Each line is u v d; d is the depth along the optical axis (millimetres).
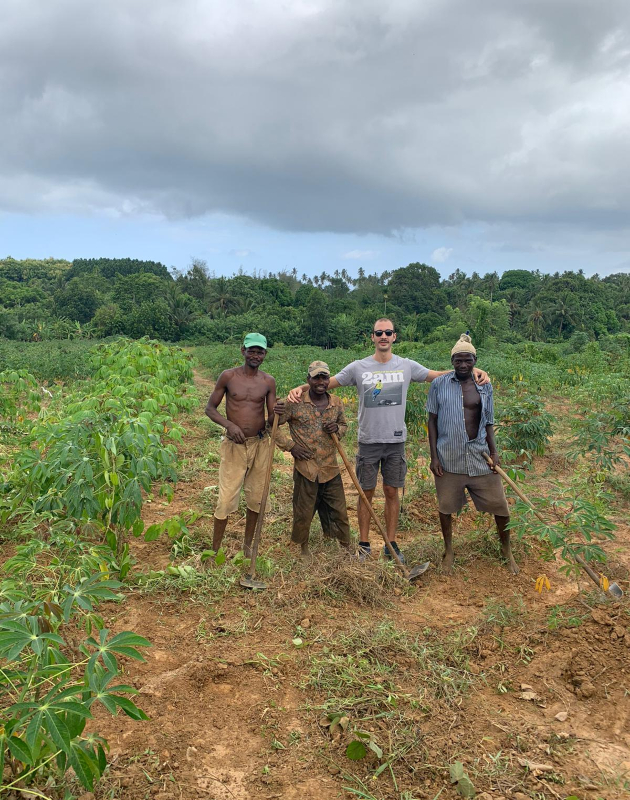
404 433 4730
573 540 4941
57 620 2662
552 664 3219
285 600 3820
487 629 3572
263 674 3105
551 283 92000
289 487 6227
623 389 11609
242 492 5980
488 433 4391
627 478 6605
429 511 5680
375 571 4113
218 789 2361
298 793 2354
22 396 8250
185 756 2529
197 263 86438
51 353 20562
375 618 3699
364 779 2434
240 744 2623
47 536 4297
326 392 4520
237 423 4375
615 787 2393
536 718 2832
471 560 4574
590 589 4074
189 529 4953
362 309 90312
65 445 4141
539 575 4336
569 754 2580
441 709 2859
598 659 3207
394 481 4766
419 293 102438
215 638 3434
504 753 2582
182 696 2924
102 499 4031
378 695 2920
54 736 1862
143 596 3879
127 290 82562
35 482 4406
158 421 6285
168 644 3379
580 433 7316
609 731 2746
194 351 39156
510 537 4723
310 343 69188
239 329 63594
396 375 4652
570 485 6422
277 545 4742
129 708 2090
